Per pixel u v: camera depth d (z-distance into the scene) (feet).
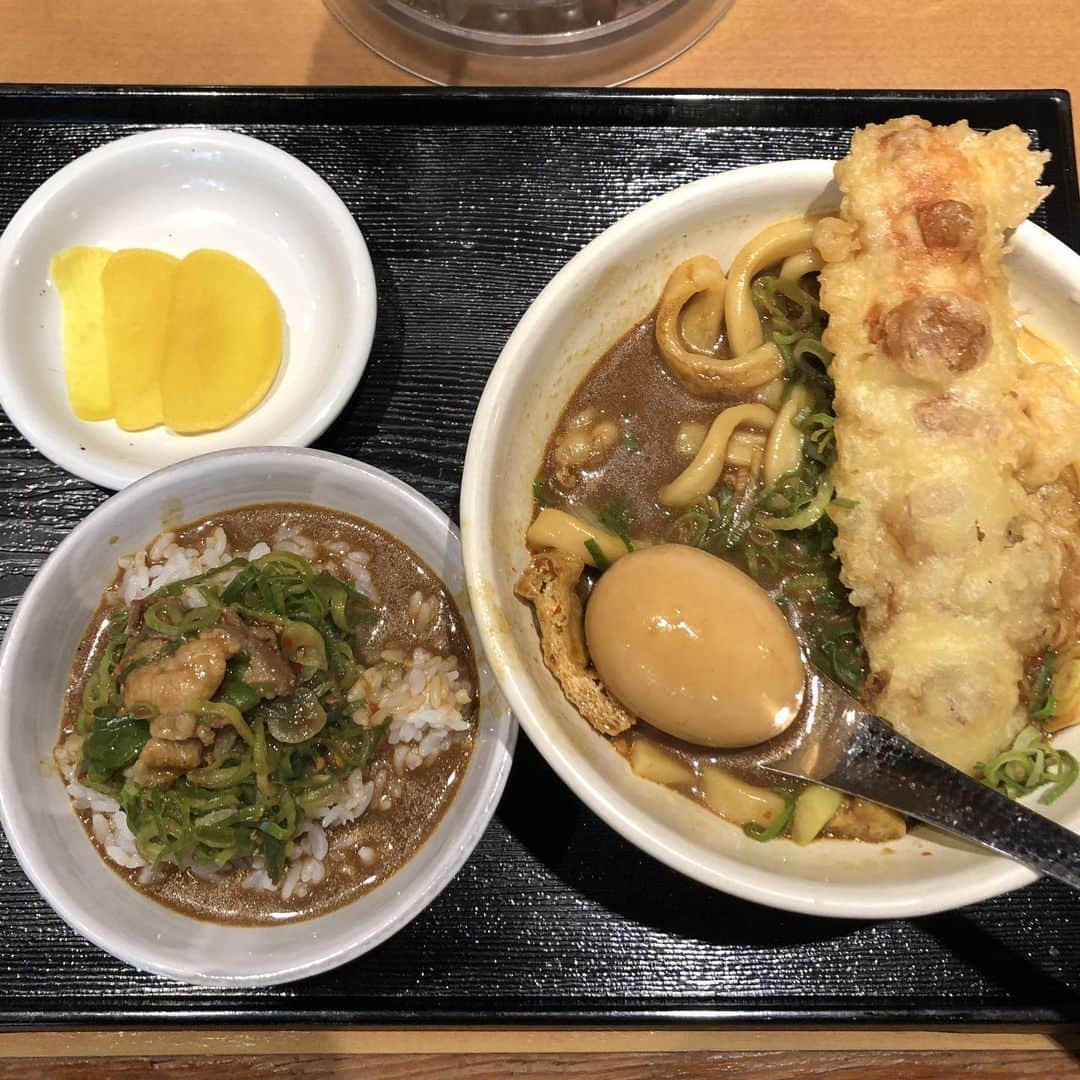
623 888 1.01
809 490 0.94
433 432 1.12
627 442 0.97
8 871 1.02
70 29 1.23
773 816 0.87
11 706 0.94
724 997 0.99
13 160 1.20
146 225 1.21
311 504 1.04
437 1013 0.98
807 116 1.15
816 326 0.98
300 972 0.89
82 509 1.11
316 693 0.97
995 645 0.85
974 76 1.20
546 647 0.88
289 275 1.20
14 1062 1.09
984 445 0.86
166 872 0.97
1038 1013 0.97
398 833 0.98
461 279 1.15
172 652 0.94
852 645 0.92
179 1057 1.10
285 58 1.23
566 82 1.22
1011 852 0.80
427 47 1.23
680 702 0.85
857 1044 1.09
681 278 0.95
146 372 1.16
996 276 0.89
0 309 1.12
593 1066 1.11
